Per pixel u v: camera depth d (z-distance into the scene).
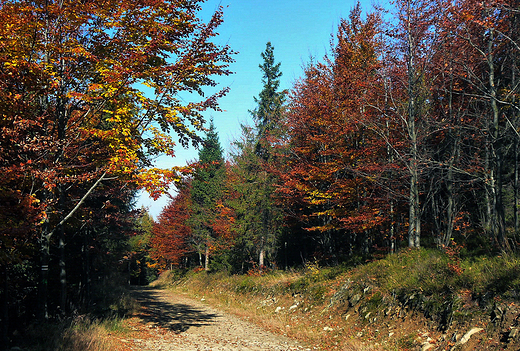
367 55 16.47
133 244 58.38
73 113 11.48
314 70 18.61
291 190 18.45
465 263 9.93
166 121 11.12
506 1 11.11
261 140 21.86
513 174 15.72
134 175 9.88
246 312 16.98
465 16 11.15
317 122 17.23
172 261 49.12
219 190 34.38
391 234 16.05
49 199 9.19
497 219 11.42
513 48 11.84
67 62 10.02
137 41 10.72
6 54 8.34
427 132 13.82
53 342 7.96
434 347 8.10
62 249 12.43
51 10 9.04
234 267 31.33
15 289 11.09
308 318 13.62
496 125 11.87
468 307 8.28
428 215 17.22
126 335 10.52
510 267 8.41
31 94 9.11
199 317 16.27
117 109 9.86
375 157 16.34
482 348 7.08
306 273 18.11
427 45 13.73
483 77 13.28
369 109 15.88
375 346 9.27
